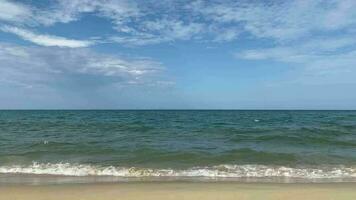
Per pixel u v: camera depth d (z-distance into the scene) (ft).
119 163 48.29
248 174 41.37
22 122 153.07
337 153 56.65
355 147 65.16
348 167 45.19
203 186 32.60
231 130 103.40
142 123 144.66
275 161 49.11
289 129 103.86
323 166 45.83
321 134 87.25
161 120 175.42
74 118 204.95
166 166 46.16
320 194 28.50
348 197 27.40
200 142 74.18
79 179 38.34
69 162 48.83
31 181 36.81
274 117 219.41
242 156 52.65
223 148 63.62
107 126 123.13
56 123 143.95
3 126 124.77
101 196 28.12
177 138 82.12
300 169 43.93
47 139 79.10
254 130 102.22
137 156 53.62
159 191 30.01
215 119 188.55
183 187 32.04
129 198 27.45
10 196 28.22
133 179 38.60
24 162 48.47
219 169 44.04
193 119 188.03
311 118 198.80
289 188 31.17
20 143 70.23
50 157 53.06
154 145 68.39
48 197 27.86
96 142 73.10
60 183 35.45
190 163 48.11
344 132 91.86
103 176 40.42
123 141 75.41
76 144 68.64
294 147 65.41
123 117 222.48
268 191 29.73
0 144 68.59
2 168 44.39
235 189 30.81
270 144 70.13
